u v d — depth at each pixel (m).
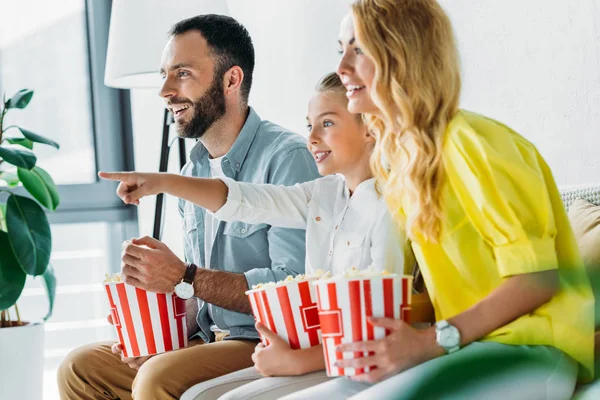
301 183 1.75
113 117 3.94
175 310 1.66
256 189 1.68
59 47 3.90
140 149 3.88
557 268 1.20
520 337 1.19
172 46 2.10
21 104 2.80
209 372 1.66
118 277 1.66
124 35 2.68
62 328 3.87
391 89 1.28
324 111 1.59
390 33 1.27
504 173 1.19
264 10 3.01
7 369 2.59
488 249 1.26
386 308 1.19
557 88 1.79
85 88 3.92
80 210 3.85
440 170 1.27
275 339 1.38
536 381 1.13
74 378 1.90
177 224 3.64
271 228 1.85
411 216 1.29
